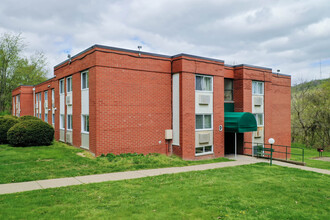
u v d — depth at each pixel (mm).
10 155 13258
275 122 23234
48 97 25578
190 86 16078
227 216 6777
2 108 44281
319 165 17438
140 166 12578
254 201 8062
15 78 45000
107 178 10195
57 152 14398
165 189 8812
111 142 14203
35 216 6180
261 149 18328
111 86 14227
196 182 9914
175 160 14609
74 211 6574
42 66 51188
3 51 41938
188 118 15953
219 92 17578
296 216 7039
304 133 40781
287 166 14609
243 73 19406
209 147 17141
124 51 14695
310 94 39938
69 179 9875
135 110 15109
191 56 16109
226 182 10141
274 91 23266
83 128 15977
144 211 6832
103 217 6328
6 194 7770
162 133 16266
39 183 9195
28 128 16219
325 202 8320
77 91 16562
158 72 16047
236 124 16734
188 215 6711
